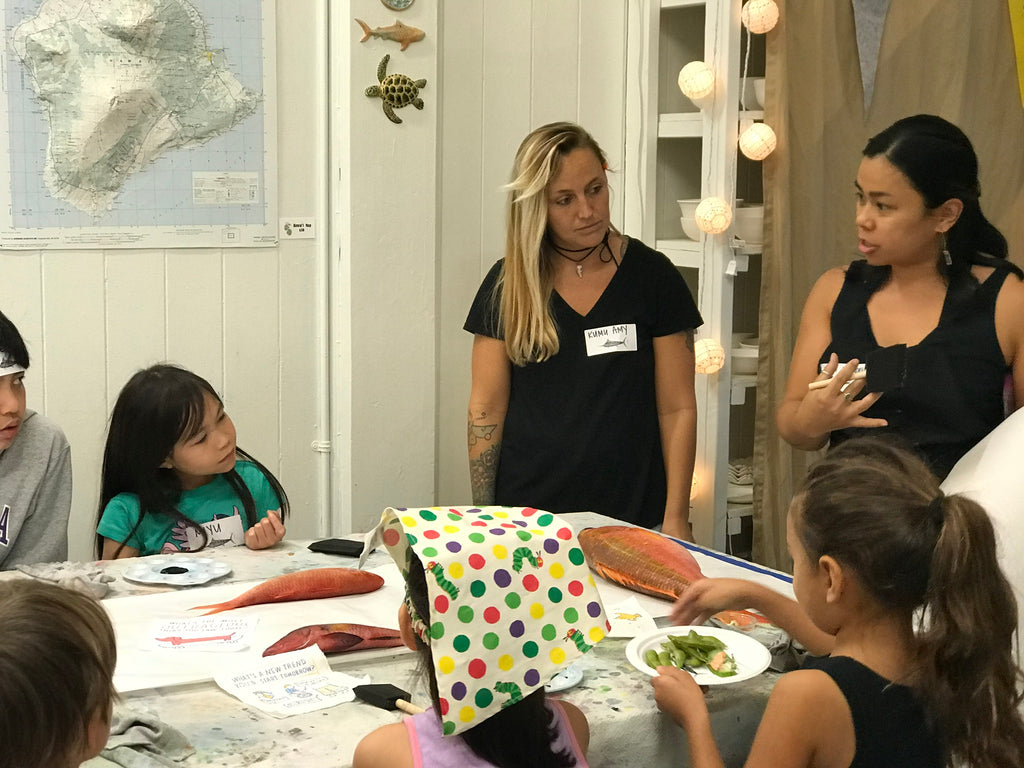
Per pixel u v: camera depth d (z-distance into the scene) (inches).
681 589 75.9
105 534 92.1
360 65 128.1
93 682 43.6
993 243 83.9
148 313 127.6
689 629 69.3
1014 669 54.0
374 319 133.3
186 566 82.0
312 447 138.5
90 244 123.6
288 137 131.4
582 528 94.9
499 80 140.0
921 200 79.5
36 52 117.9
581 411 106.3
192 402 90.7
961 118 128.6
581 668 66.3
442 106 136.9
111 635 45.8
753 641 67.9
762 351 131.6
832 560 54.0
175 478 94.4
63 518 96.6
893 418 83.8
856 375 81.4
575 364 106.4
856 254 130.8
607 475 106.8
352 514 135.6
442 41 135.7
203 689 62.7
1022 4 128.3
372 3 127.7
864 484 54.2
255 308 132.8
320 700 61.1
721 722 62.9
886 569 52.4
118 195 124.0
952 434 82.4
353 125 128.9
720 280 133.7
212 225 129.0
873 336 85.5
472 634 49.1
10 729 40.9
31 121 119.1
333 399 137.4
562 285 106.9
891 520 52.6
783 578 82.0
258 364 134.0
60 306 123.4
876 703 52.4
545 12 141.3
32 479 94.1
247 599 74.6
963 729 52.5
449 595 48.9
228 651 67.0
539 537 52.1
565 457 106.6
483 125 139.9
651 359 108.4
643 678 65.1
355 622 71.7
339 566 84.4
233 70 127.0
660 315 107.8
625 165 148.3
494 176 141.6
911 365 82.6
